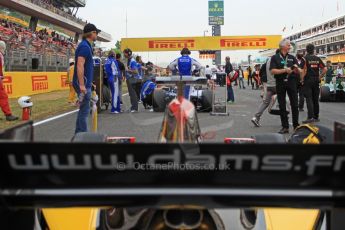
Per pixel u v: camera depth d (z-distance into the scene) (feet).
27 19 178.29
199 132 10.62
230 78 61.05
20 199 6.54
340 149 6.11
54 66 108.17
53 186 6.48
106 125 35.22
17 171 6.36
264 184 6.49
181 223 8.05
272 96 34.04
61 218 9.36
